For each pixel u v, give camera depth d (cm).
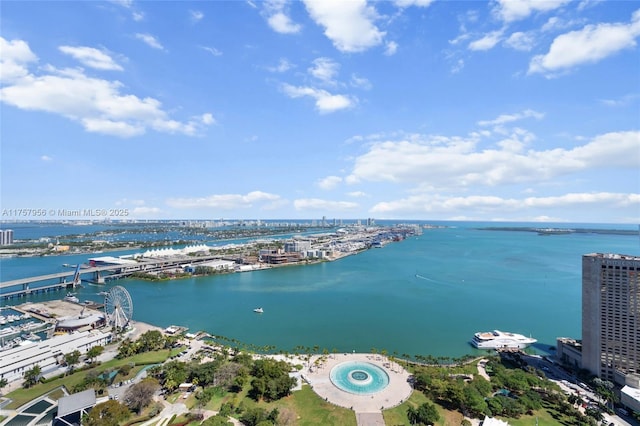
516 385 14738
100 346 19625
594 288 16950
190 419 12662
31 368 17050
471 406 13075
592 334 16962
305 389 15100
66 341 19825
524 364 18338
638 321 15888
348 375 16575
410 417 12800
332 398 14362
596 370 16688
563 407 13950
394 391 15038
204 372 15288
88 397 13112
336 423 12650
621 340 16175
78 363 18088
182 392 14600
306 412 13325
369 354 19775
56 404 13888
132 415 12875
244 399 14088
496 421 12438
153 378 14925
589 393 15488
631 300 16062
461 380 15838
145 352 19588
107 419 11744
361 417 13038
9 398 14475
